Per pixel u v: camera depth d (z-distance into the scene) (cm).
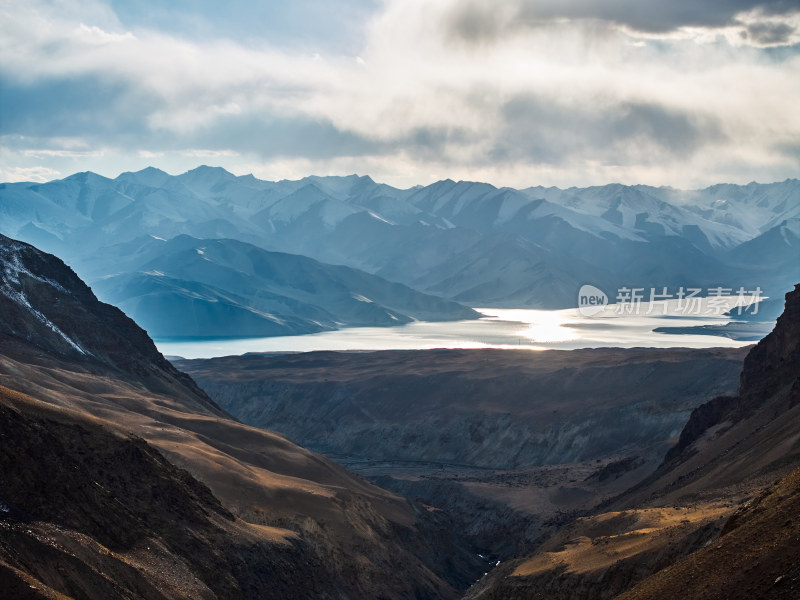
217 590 9519
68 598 6894
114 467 9931
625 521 10381
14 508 8056
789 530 4984
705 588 5116
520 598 9550
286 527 12225
